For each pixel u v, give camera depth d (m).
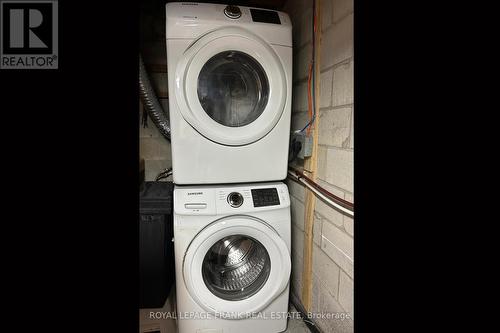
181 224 1.28
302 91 1.57
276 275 1.38
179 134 1.32
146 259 1.38
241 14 1.33
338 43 1.16
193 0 1.89
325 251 1.32
